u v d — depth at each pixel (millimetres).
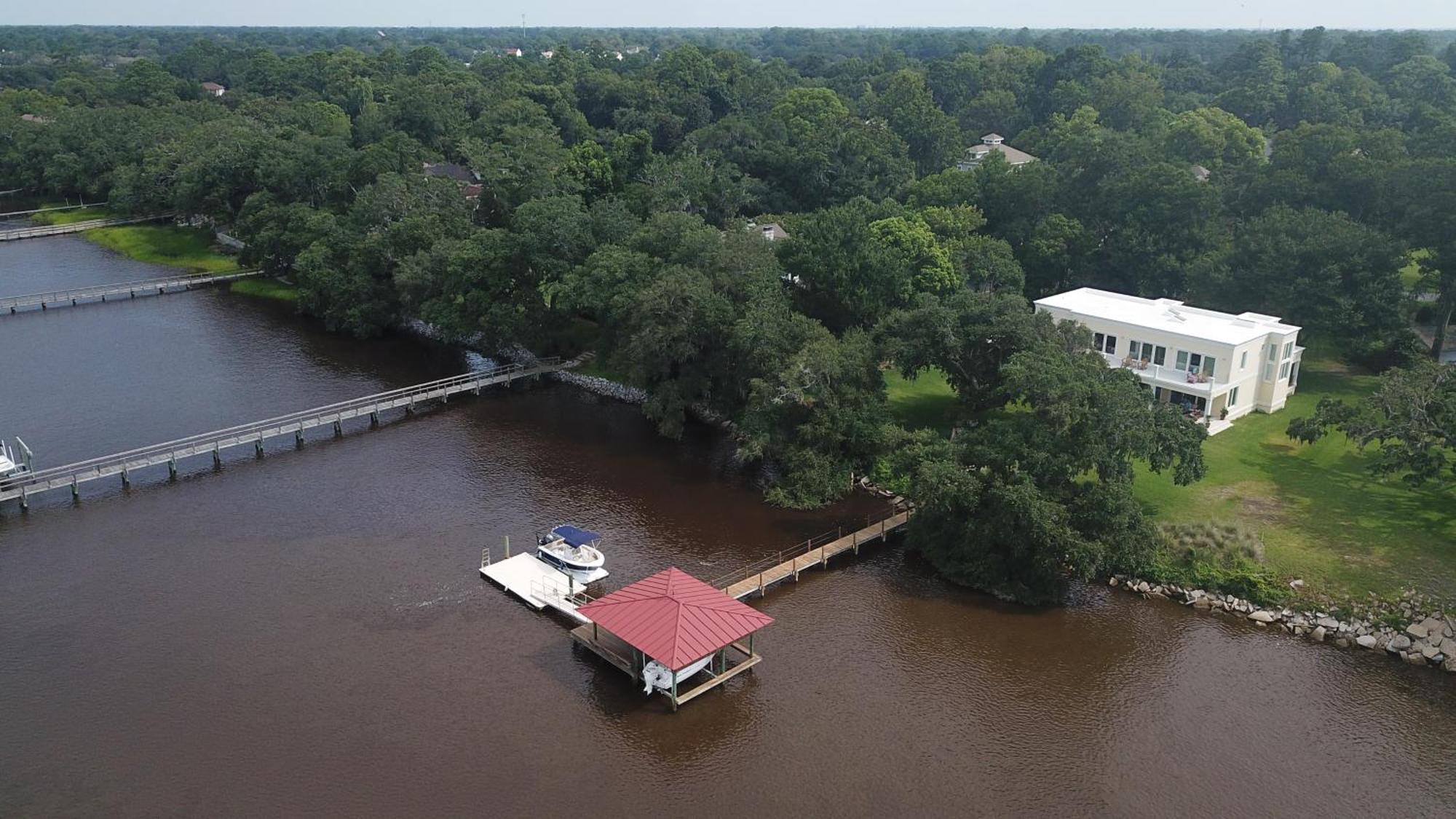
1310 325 85625
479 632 55094
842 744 46812
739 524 67812
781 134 154125
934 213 106000
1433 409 61875
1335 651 53375
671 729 47719
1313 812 42594
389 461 78000
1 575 59875
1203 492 66938
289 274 129125
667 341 78688
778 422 74250
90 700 48750
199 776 43844
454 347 107062
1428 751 46219
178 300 123438
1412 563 57875
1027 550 57719
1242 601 57000
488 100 192250
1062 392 58312
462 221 107125
